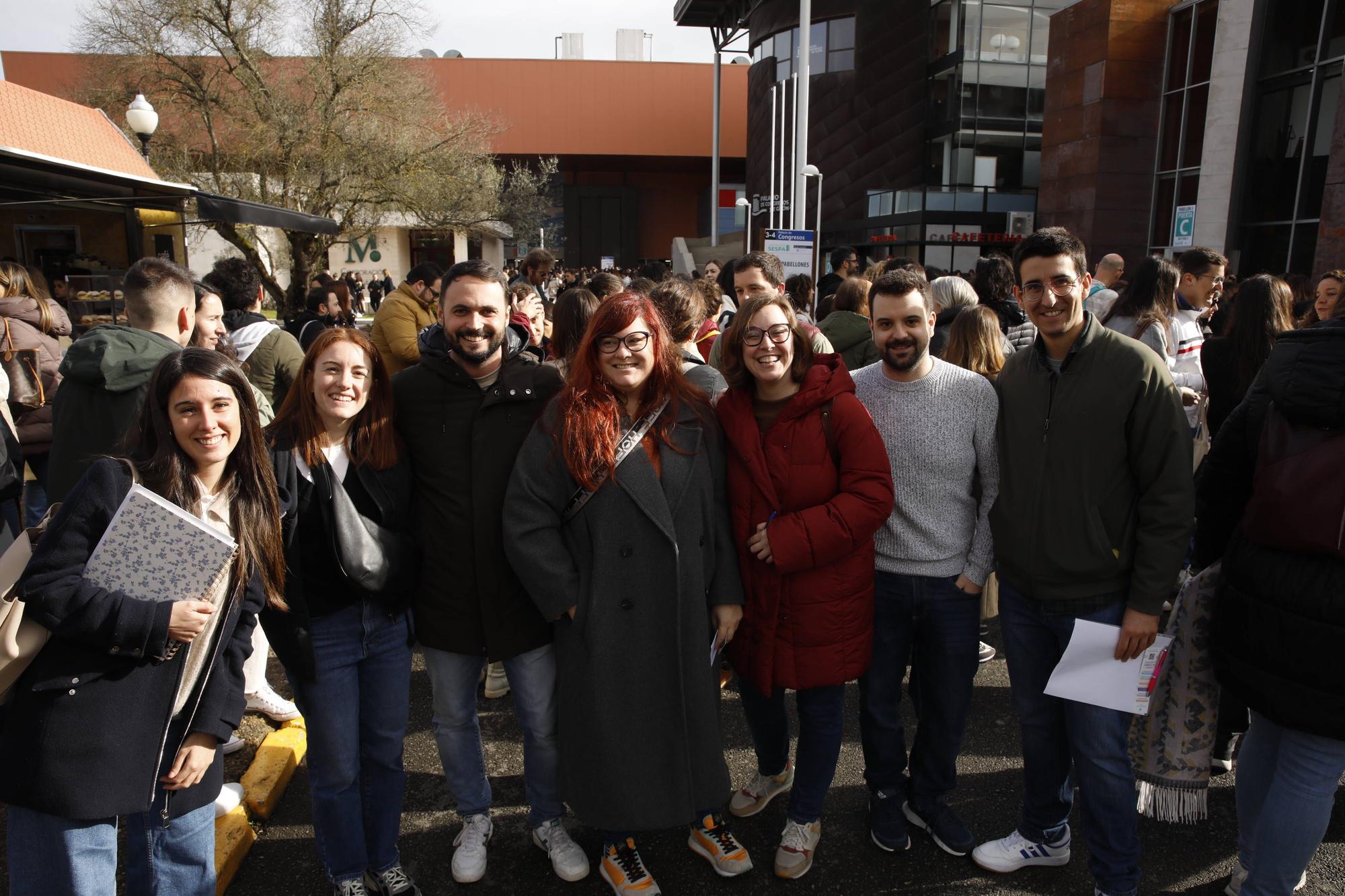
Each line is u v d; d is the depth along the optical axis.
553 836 2.61
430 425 2.39
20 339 4.42
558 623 2.38
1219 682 2.19
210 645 1.90
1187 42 16.69
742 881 2.56
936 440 2.45
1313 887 2.45
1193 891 2.48
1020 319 4.45
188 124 16.27
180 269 2.83
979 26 22.50
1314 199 12.92
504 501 2.38
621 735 2.32
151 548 1.73
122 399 2.60
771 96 28.23
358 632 2.27
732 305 5.41
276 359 3.91
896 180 25.12
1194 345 4.50
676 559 2.29
